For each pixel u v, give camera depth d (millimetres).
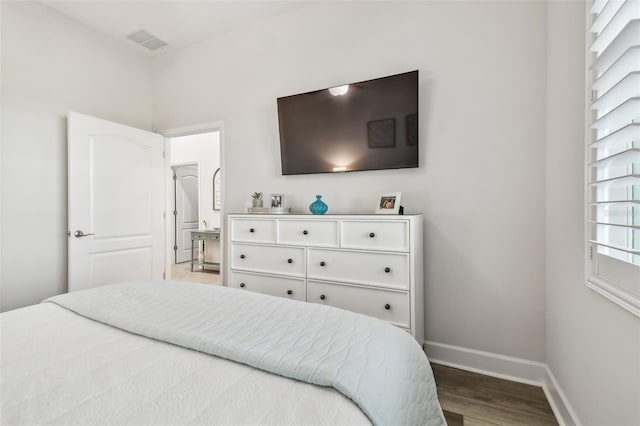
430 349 2215
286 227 2314
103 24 2969
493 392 1820
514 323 1992
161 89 3531
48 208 2721
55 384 753
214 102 3188
